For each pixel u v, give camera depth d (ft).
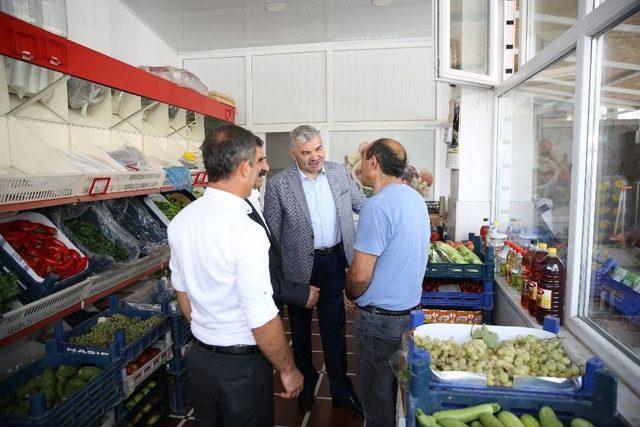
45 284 6.11
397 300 5.90
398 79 16.39
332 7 13.74
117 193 8.26
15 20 6.23
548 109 9.20
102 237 8.38
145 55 15.07
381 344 5.97
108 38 12.90
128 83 9.46
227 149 4.49
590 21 5.63
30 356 7.59
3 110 7.14
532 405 3.75
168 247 9.86
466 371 4.11
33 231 7.25
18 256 6.18
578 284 6.05
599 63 5.83
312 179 8.03
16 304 5.87
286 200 7.82
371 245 5.61
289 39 16.39
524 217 10.46
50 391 5.78
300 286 6.35
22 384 6.08
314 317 13.52
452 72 9.53
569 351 4.33
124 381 6.57
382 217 5.59
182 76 12.38
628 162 5.55
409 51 16.22
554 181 8.85
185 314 5.33
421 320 4.75
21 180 5.80
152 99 10.75
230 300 4.61
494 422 3.56
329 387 9.07
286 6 13.67
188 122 14.35
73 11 11.46
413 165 16.70
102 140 10.25
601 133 5.87
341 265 8.23
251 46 17.06
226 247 4.36
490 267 8.20
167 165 11.27
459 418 3.64
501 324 8.11
